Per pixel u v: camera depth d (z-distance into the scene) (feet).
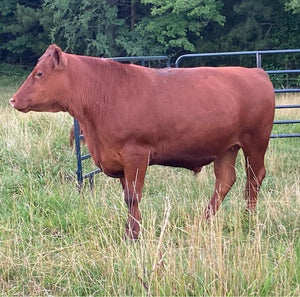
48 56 15.57
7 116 31.22
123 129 15.57
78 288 13.30
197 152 16.67
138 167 15.80
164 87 16.12
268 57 78.79
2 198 19.47
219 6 76.74
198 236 13.55
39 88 15.49
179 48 81.15
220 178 18.28
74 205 18.52
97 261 13.92
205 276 12.42
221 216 15.78
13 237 15.75
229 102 16.69
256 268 12.81
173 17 75.05
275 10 77.61
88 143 16.42
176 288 12.46
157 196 19.67
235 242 14.61
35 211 18.21
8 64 97.96
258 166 18.13
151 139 15.87
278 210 17.02
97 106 15.75
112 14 77.92
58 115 29.43
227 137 16.93
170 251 12.92
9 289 13.52
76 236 15.60
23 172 22.58
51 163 23.75
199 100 16.28
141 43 78.43
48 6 85.71
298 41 77.30
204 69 17.07
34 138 26.18
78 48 87.35
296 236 15.48
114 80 15.88
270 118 17.78
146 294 12.25
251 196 18.21
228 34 78.33
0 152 24.47
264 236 16.01
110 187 20.47
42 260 14.34
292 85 73.72
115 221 16.33
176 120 16.01
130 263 13.19
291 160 25.79
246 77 17.39
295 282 12.75
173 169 22.82
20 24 92.43
